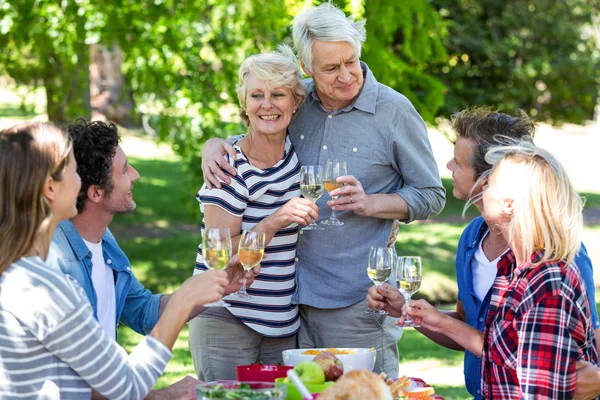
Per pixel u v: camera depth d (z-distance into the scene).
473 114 3.26
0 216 2.49
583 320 2.67
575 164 23.73
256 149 3.50
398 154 3.67
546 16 16.62
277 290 3.53
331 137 3.65
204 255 2.82
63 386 2.50
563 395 2.59
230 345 3.53
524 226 2.68
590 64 16.86
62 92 10.23
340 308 3.65
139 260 11.65
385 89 3.69
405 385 2.76
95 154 3.01
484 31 16.30
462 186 3.25
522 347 2.64
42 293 2.44
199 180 10.38
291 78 3.40
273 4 8.77
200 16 9.70
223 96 9.57
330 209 3.67
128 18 8.75
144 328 3.45
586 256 2.99
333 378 2.71
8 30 8.84
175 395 2.82
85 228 3.12
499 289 2.88
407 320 3.02
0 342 2.44
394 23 8.98
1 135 2.53
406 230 14.52
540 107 17.69
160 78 9.46
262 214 3.49
